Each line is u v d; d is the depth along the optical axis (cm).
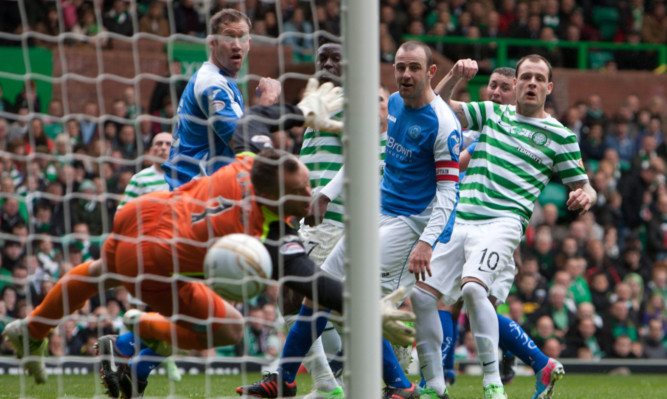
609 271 4384
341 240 1934
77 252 3500
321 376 2006
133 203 1526
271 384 1941
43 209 3541
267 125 1553
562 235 4625
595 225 4816
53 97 4622
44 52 4644
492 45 5669
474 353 3778
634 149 5381
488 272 1964
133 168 3925
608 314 4162
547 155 2059
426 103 1911
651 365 3972
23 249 3419
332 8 5303
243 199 1474
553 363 2067
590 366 3912
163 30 4922
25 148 3831
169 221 1498
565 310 4000
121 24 4853
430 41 5594
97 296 3312
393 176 1972
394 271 1962
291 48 5181
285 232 1537
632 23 6266
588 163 5216
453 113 1928
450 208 1853
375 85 1362
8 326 1667
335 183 1905
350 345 1345
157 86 4219
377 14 1368
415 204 1945
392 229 1944
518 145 2067
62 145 3803
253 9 5141
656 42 6253
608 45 6003
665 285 4531
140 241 1496
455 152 1883
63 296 1634
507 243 2000
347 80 1361
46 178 3669
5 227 3481
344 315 1358
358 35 1357
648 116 5466
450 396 2369
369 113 1356
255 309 3634
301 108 1582
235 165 1510
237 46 1850
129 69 4803
